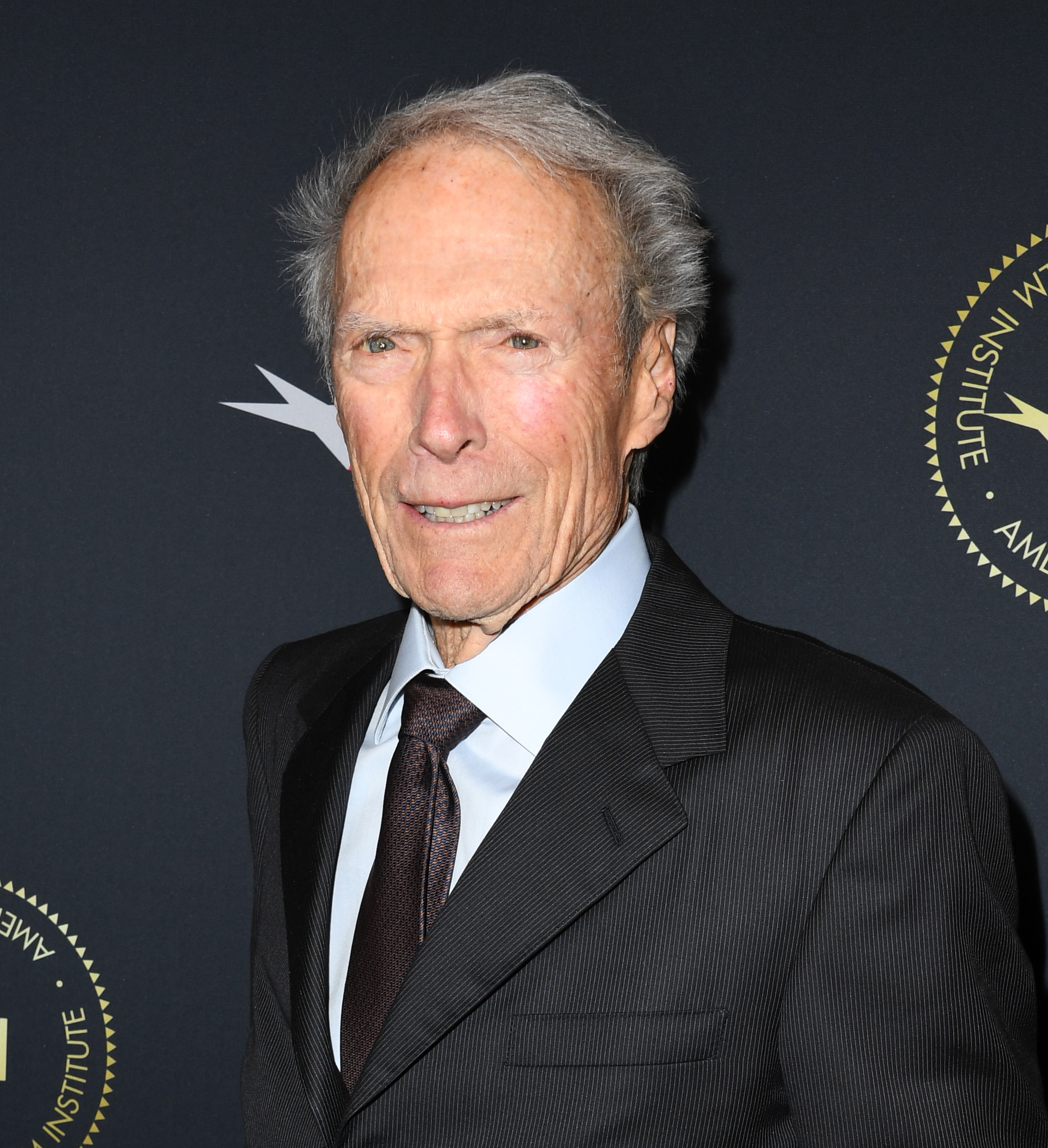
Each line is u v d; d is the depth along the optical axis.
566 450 0.73
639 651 0.78
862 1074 0.68
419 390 0.72
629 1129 0.69
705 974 0.70
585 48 1.27
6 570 1.33
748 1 1.26
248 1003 1.34
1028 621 1.22
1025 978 0.73
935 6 1.23
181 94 1.31
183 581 1.33
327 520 1.32
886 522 1.24
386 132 0.78
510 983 0.71
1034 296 1.22
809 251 1.25
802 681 0.76
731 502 1.27
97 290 1.32
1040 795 1.21
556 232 0.72
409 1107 0.71
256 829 1.01
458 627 0.82
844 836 0.69
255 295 1.31
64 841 1.34
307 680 1.02
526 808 0.72
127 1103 1.33
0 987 1.33
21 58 1.31
